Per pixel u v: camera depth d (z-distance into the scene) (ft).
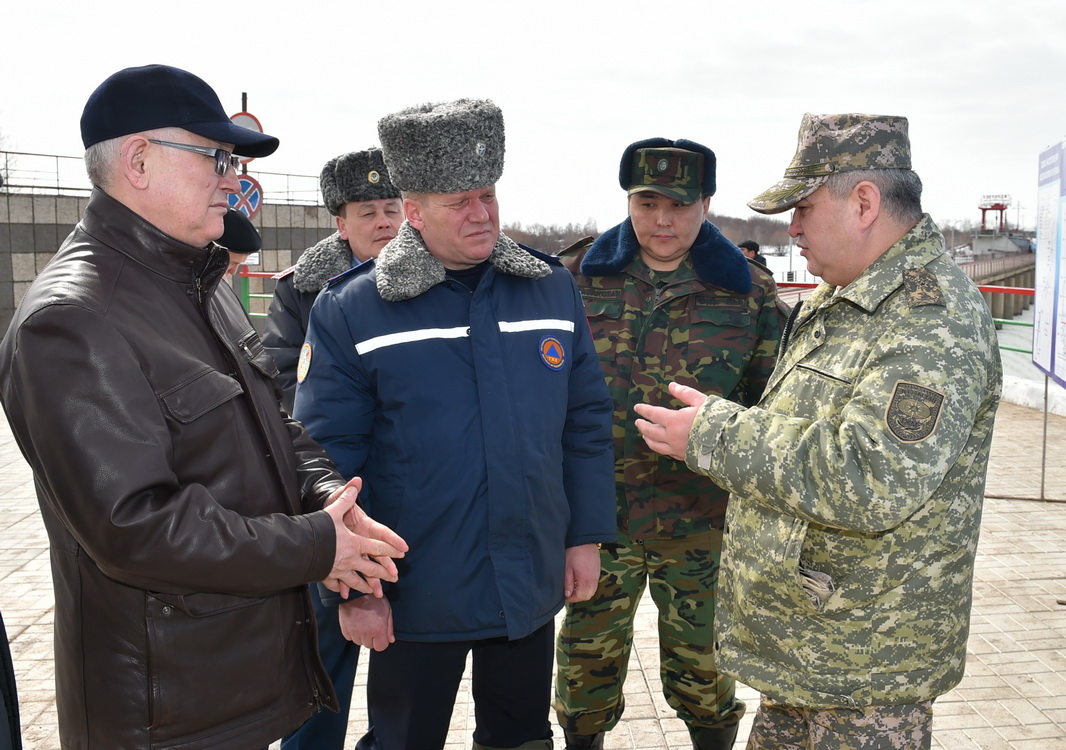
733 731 8.60
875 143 5.65
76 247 5.14
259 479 5.43
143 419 4.71
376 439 6.97
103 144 5.16
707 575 8.41
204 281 5.53
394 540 5.53
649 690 10.46
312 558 5.06
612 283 8.98
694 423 5.70
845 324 5.82
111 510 4.50
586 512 7.46
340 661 8.50
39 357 4.61
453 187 6.44
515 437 6.75
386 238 9.59
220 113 5.43
